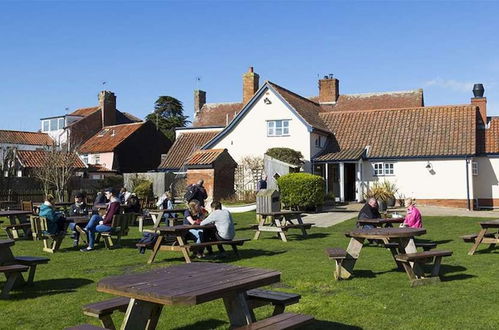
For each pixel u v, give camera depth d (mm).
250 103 34469
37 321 7297
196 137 43219
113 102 59406
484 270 10344
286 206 25609
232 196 28000
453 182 30625
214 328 6883
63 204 23609
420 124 33500
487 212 25938
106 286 5551
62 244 15758
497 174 31625
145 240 13219
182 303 4961
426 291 8570
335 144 34656
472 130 31484
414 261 9258
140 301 5715
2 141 49906
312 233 17828
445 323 6793
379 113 35781
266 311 7496
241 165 33562
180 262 12117
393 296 8258
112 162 51000
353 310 7492
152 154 55156
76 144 49500
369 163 32656
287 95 35625
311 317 5754
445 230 18312
